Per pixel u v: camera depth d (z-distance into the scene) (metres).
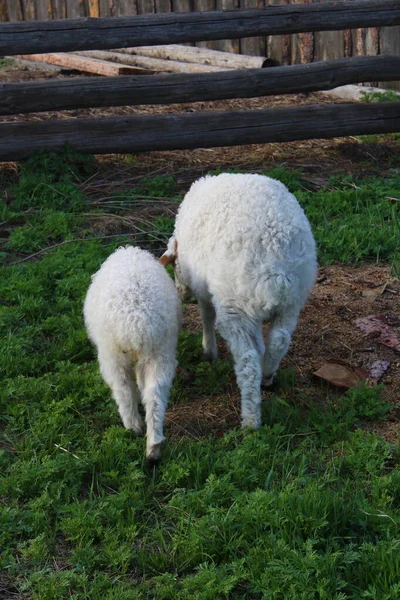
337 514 3.27
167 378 3.53
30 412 3.76
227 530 3.26
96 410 3.80
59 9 9.57
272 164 5.44
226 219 3.62
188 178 5.33
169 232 4.77
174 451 3.56
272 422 3.70
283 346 3.63
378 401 3.74
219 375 3.97
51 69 8.09
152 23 5.20
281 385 3.87
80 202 5.03
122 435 3.61
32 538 3.31
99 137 5.28
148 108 6.41
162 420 3.51
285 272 3.56
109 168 5.43
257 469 3.48
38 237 4.76
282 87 5.35
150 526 3.35
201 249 3.70
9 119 6.06
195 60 7.62
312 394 3.86
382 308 4.28
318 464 3.50
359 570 3.15
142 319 3.46
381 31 6.53
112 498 3.38
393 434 3.63
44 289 4.38
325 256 4.62
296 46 7.11
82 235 4.79
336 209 4.94
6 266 4.57
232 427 3.72
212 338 4.03
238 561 3.17
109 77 5.25
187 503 3.36
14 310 4.24
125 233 4.83
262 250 3.56
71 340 4.07
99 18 5.18
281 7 5.31
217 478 3.44
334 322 4.20
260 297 3.56
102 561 3.23
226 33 5.27
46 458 3.53
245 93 5.33
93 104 5.24
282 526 3.26
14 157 5.23
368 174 5.32
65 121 5.27
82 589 3.17
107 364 3.60
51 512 3.39
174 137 5.32
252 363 3.61
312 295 4.38
